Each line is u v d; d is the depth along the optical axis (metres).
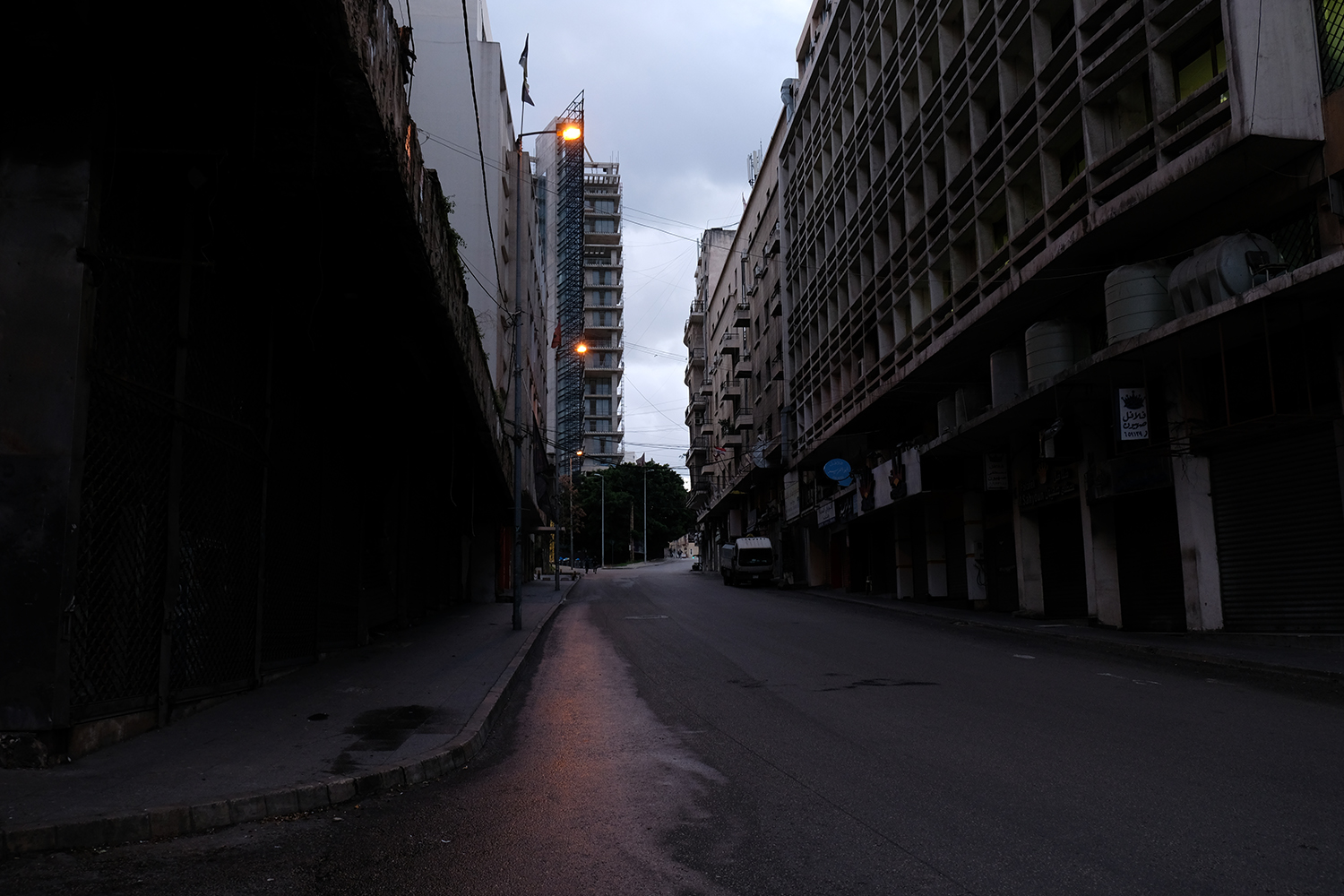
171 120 7.45
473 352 16.59
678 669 13.05
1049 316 19.47
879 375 28.77
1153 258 15.60
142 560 7.63
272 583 11.18
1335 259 10.81
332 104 7.27
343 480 14.71
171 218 8.04
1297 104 12.12
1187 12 13.80
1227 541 14.27
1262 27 12.23
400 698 9.90
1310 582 12.84
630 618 23.09
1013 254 19.28
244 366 9.75
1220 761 6.49
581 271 70.19
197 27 6.33
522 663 13.84
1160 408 15.92
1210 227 14.30
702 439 82.75
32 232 6.57
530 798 6.15
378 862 4.78
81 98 6.66
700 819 5.45
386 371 14.75
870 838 4.91
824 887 4.20
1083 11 16.61
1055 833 4.89
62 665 6.41
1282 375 13.30
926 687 10.56
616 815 5.61
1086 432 17.78
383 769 6.55
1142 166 14.59
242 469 9.77
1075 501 19.08
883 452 30.19
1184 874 4.21
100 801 5.50
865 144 31.00
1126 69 15.15
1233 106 12.20
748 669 12.78
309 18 6.16
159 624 7.91
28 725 6.34
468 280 31.36
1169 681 10.68
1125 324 14.79
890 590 31.95
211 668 9.16
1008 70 19.98
